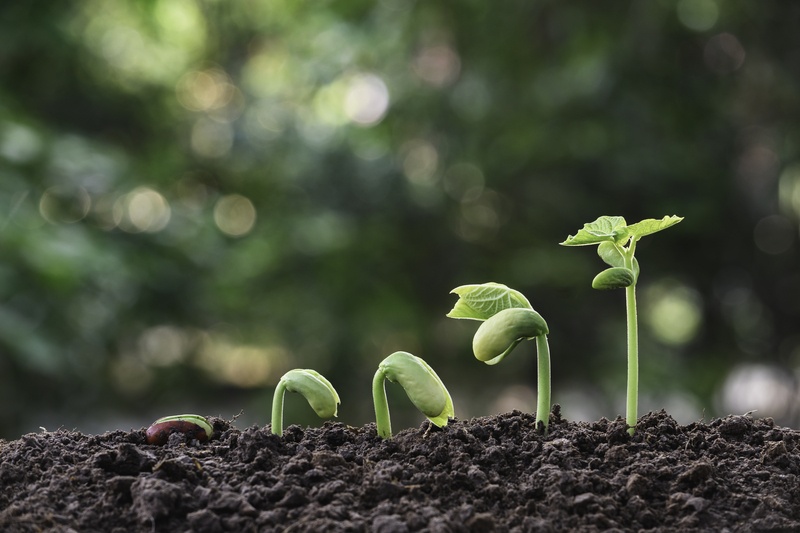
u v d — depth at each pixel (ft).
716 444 1.63
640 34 4.53
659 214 4.96
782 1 4.43
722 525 1.49
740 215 5.08
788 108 4.67
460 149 5.15
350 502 1.49
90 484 1.53
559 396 5.07
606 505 1.49
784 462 1.59
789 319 5.15
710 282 5.21
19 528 1.45
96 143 4.84
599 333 4.99
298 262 5.09
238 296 5.09
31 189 3.98
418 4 4.90
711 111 4.78
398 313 4.99
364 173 5.28
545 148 4.81
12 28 4.86
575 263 4.94
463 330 5.14
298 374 1.66
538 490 1.52
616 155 4.75
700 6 4.59
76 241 3.91
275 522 1.46
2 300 3.68
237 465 1.57
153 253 4.95
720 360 5.13
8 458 1.60
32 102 5.29
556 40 4.76
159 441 1.67
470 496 1.51
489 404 5.06
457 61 5.13
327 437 1.65
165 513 1.46
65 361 3.98
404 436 1.65
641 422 1.70
